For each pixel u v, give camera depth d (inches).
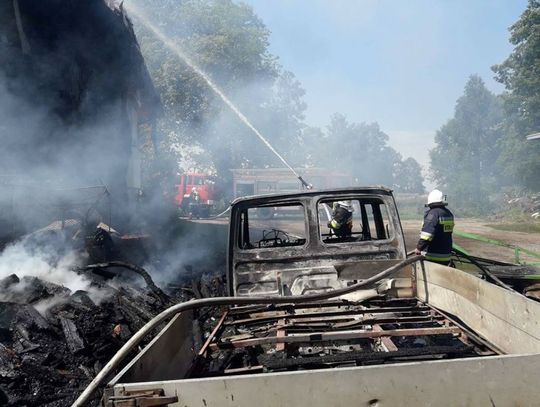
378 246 197.3
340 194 201.0
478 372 88.9
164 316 112.0
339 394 87.2
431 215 221.5
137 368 95.7
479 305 146.7
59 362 199.9
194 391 87.4
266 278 195.8
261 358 128.0
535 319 115.0
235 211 200.5
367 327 156.2
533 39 1577.3
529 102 1581.0
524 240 706.2
